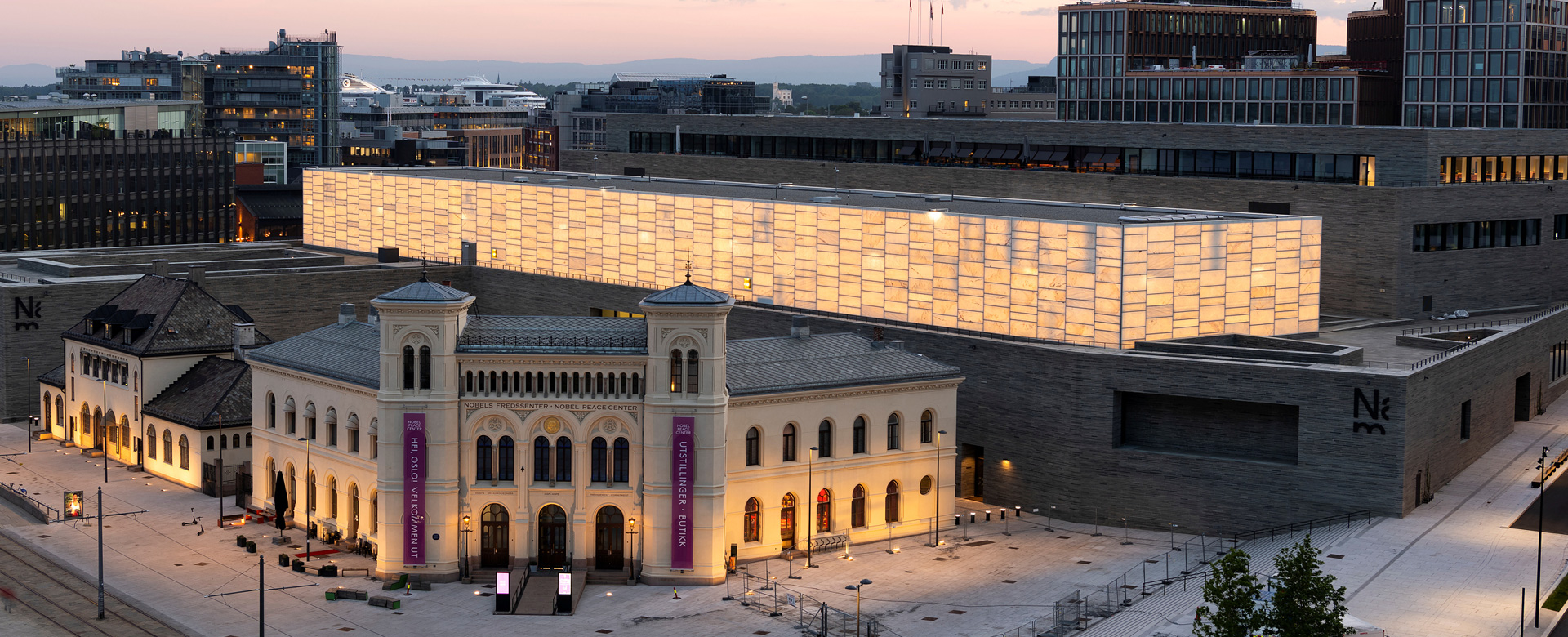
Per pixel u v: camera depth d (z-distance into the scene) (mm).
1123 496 131875
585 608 109938
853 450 125438
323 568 117312
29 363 174000
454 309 114312
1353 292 163625
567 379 115188
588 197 186500
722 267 172750
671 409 113750
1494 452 144375
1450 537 117125
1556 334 169000
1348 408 122500
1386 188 160000
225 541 126812
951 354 142375
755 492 120938
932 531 130250
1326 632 85562
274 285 187625
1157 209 160125
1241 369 126312
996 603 110312
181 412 146250
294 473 131000
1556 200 173000
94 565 120562
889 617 107375
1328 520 123750
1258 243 144750
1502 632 97750
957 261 149875
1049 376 134375
